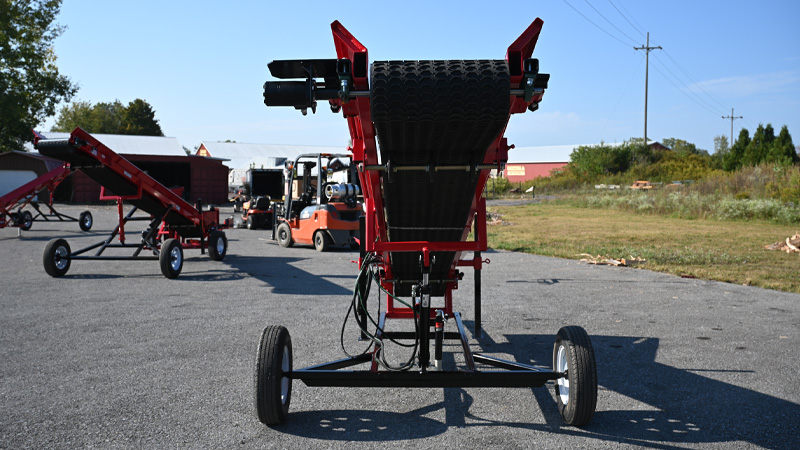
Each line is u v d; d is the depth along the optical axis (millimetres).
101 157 9750
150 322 7141
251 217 23984
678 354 5797
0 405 4309
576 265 12641
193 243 14031
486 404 4449
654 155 62000
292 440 3734
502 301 8680
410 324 7242
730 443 3697
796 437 3787
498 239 17734
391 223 4281
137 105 94188
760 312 7836
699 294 9195
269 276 11172
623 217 26406
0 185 40219
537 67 3230
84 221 22453
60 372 5113
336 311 7859
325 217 15453
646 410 4285
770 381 4957
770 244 15141
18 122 48375
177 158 44281
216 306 8164
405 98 3109
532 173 84000
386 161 3607
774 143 41156
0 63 48281
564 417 3998
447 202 4008
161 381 4891
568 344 3926
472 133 3326
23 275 11258
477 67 3160
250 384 4828
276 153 77562
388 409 4332
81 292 9328
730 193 28422
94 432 3826
